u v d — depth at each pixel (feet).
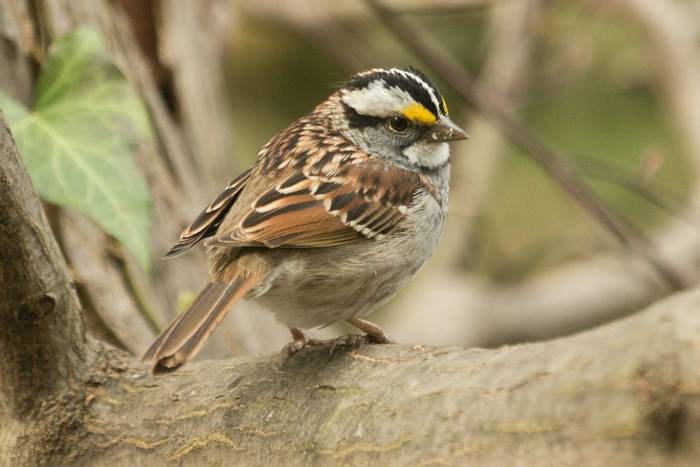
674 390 16.89
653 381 17.16
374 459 21.01
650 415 17.17
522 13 54.65
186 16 37.78
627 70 54.95
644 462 17.30
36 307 24.26
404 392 21.16
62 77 29.17
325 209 27.53
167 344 23.02
